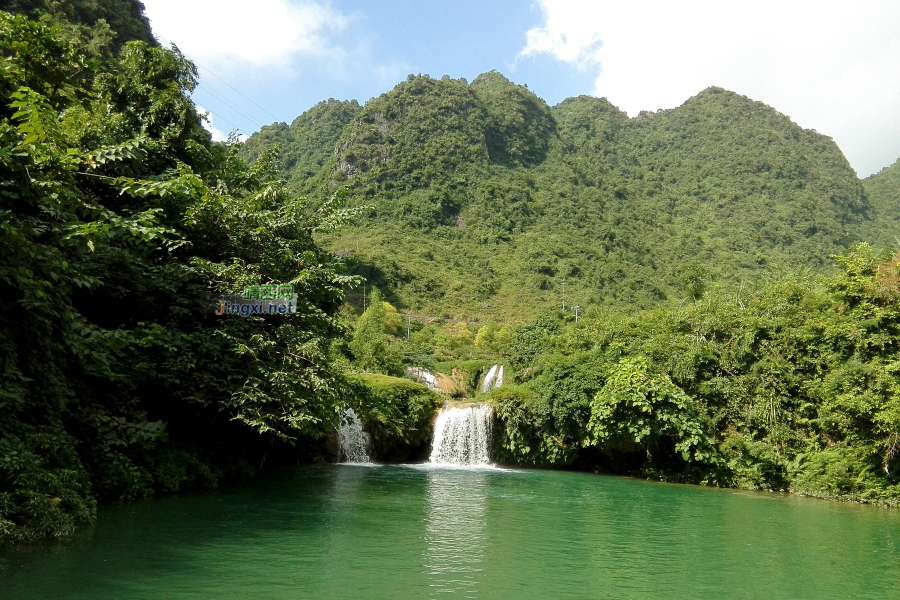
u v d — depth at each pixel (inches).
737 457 710.5
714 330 809.5
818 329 693.9
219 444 562.9
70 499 306.2
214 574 257.4
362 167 4832.7
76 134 436.1
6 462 274.1
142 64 550.3
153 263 466.9
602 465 893.2
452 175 4960.6
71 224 308.5
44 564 249.4
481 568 295.0
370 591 247.3
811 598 268.5
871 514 523.2
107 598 217.2
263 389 456.8
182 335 424.8
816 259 4084.6
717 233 4660.4
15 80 342.6
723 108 6963.6
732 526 445.4
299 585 249.6
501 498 561.6
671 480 770.8
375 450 938.7
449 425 988.6
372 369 1397.6
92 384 402.9
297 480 625.6
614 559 328.8
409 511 458.3
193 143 525.0
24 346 323.3
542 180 5260.8
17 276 278.7
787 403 710.5
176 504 411.5
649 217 4968.0
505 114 5964.6
